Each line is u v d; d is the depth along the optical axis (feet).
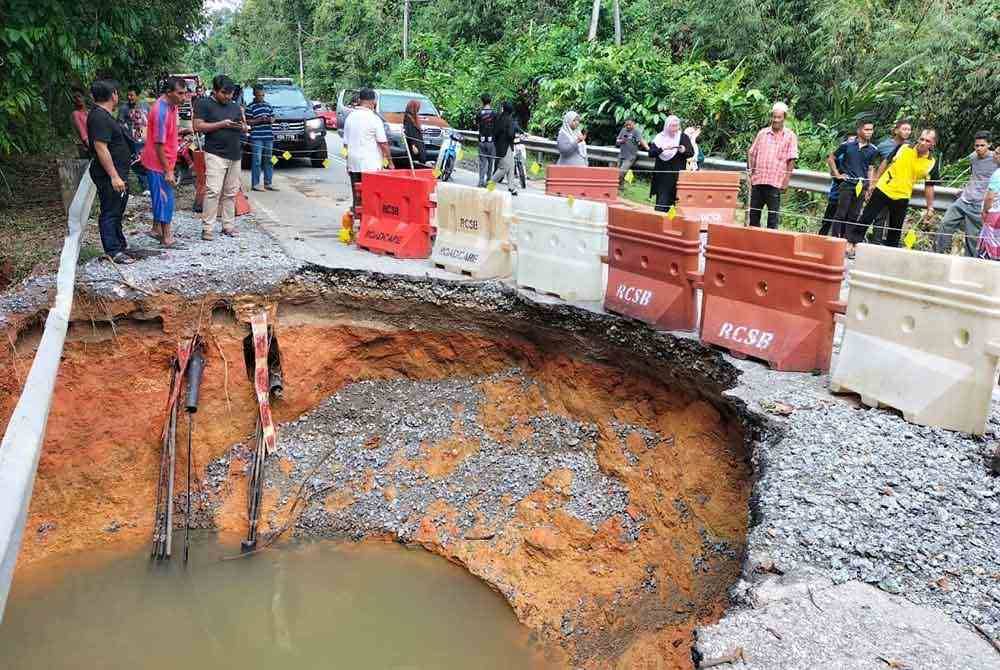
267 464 27.94
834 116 53.21
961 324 16.65
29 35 31.40
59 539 25.35
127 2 39.68
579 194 40.86
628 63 60.85
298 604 23.08
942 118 44.91
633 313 23.99
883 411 18.15
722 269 21.48
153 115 29.55
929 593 12.53
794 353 20.13
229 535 26.14
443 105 83.87
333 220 39.60
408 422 29.12
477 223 28.96
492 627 22.08
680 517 21.67
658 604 20.44
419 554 25.27
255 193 48.11
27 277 27.84
